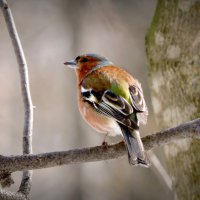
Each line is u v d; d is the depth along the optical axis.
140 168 14.37
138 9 15.70
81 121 16.19
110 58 15.91
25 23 17.47
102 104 7.21
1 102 16.58
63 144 16.11
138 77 15.41
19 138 16.19
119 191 14.43
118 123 6.85
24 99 7.27
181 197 7.56
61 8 16.91
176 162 7.55
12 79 17.17
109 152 6.27
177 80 7.40
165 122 7.67
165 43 7.54
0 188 6.24
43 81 16.89
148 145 6.31
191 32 7.26
